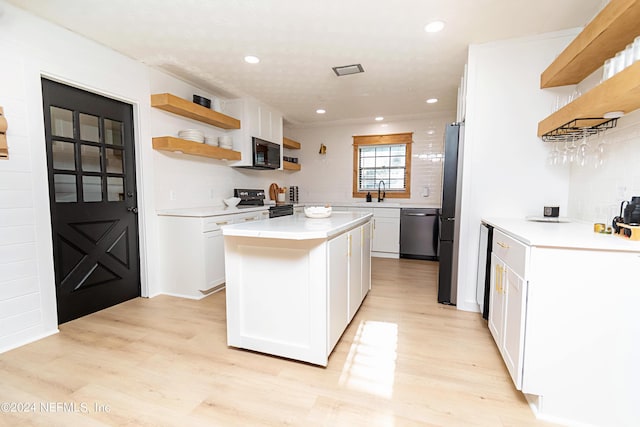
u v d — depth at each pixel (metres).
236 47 2.62
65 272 2.46
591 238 1.46
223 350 2.07
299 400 1.57
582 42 1.76
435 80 3.36
